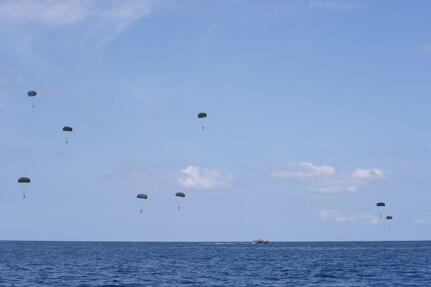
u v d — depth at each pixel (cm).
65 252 17300
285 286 5781
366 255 14450
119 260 11506
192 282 6181
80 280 6353
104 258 12519
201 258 12725
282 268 8681
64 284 5869
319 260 11512
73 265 9431
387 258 12325
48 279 6475
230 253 16825
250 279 6575
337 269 8362
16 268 8481
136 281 6269
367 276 6956
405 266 9025
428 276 6894
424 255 14188
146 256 13988
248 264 9938
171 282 6172
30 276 6900
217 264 9944
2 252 16850
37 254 15112
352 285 5856
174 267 8981
